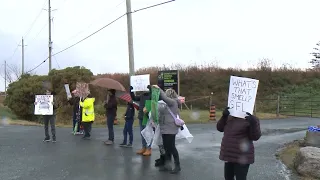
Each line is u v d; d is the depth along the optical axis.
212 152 10.47
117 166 8.34
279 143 12.61
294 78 42.03
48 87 12.52
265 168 8.41
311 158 7.67
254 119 5.01
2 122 19.89
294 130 17.41
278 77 41.81
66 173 7.66
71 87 23.28
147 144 9.34
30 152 10.08
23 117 26.53
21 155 9.62
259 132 5.05
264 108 34.97
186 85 41.12
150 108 8.86
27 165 8.41
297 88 40.69
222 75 41.59
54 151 10.25
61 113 22.23
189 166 8.47
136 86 10.12
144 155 9.61
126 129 11.01
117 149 10.61
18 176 7.40
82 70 24.06
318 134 11.34
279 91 40.47
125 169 8.05
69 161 8.88
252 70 42.59
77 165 8.42
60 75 23.38
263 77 41.53
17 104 25.97
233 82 5.28
